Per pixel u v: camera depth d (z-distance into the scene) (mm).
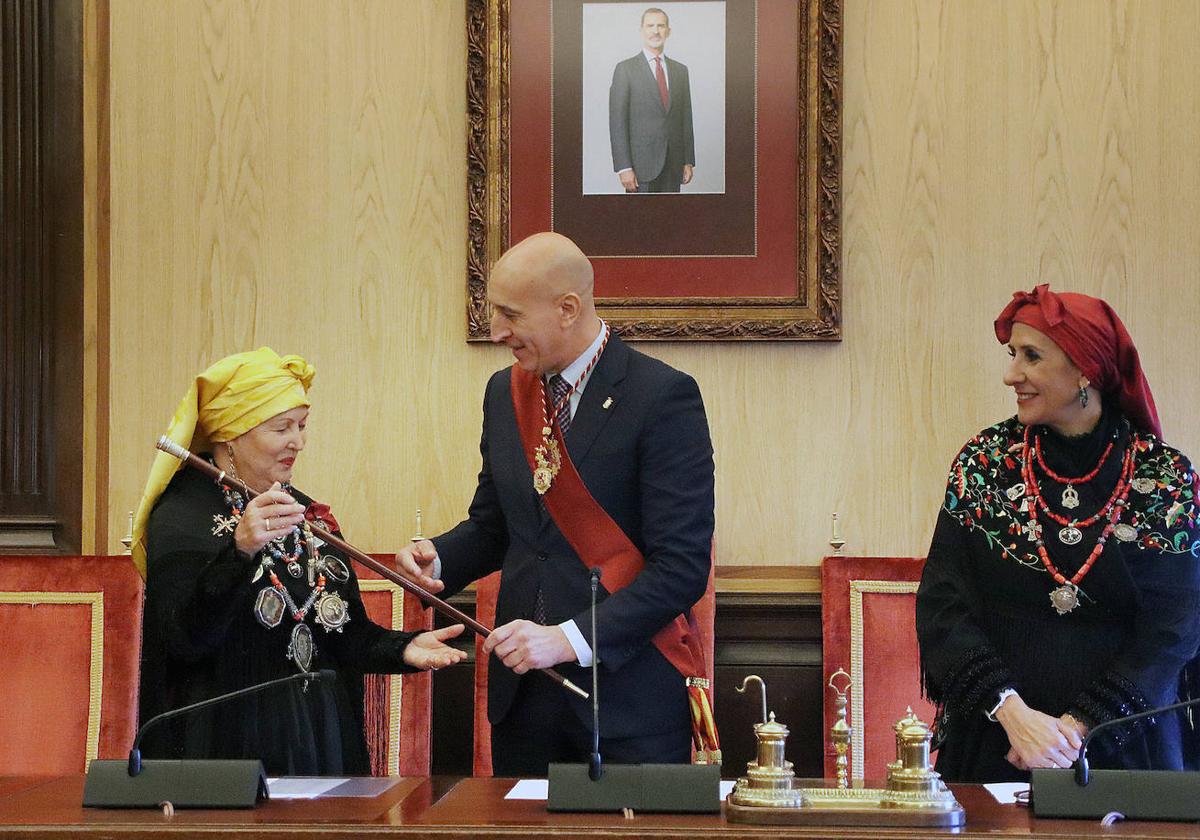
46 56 4973
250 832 2400
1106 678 3223
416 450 4961
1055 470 3463
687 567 3279
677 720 3342
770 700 4727
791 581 4801
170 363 4980
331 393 4977
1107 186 4824
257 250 4992
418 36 4984
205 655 3209
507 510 3484
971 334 4863
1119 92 4832
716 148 4875
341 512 4961
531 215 4910
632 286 4895
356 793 2838
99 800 2662
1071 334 3367
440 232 4980
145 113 5000
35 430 4934
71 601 4324
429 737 4449
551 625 3328
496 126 4902
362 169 4984
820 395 4879
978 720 3340
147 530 3342
